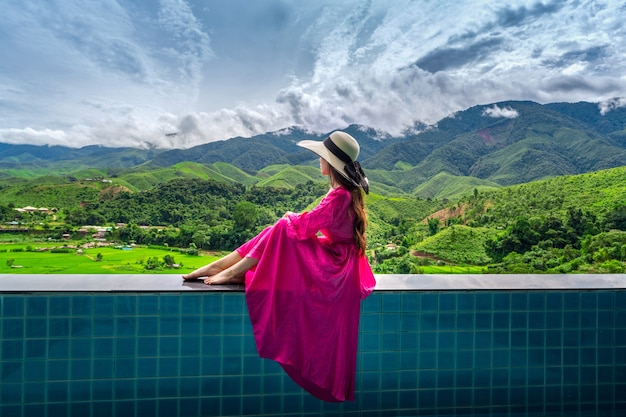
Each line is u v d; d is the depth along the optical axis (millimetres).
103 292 1929
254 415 2041
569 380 2277
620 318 2301
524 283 2305
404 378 2164
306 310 1830
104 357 1946
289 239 1859
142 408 1974
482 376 2217
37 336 1908
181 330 1981
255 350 2027
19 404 1906
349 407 2129
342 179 1913
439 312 2172
